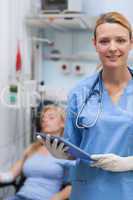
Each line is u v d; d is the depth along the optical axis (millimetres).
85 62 3246
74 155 1407
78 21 2896
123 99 1452
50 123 2420
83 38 3268
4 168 2953
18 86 2848
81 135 1510
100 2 3059
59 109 2473
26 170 2477
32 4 3105
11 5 2939
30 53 3191
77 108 1492
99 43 1377
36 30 3281
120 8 3041
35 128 2805
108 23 1359
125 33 1355
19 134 3072
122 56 1369
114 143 1406
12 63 2984
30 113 2982
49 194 2369
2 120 2912
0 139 2914
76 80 3289
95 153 1430
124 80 1469
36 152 2559
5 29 2873
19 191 2453
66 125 1540
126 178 1422
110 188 1435
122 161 1381
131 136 1394
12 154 3062
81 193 1495
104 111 1431
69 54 3289
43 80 3336
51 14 2920
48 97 3072
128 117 1399
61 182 2385
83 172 1478
